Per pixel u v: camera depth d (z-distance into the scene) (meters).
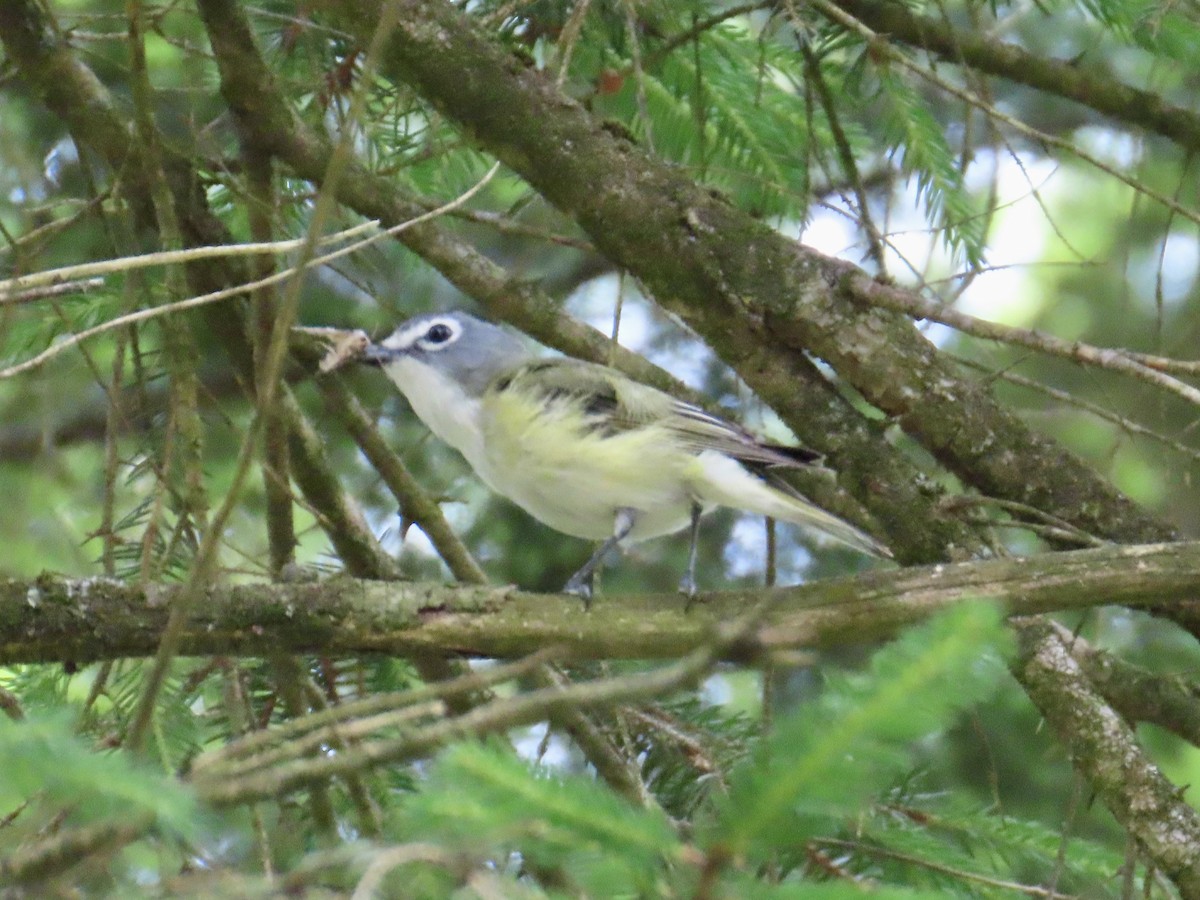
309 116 11.08
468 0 11.77
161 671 5.49
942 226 10.88
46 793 4.40
